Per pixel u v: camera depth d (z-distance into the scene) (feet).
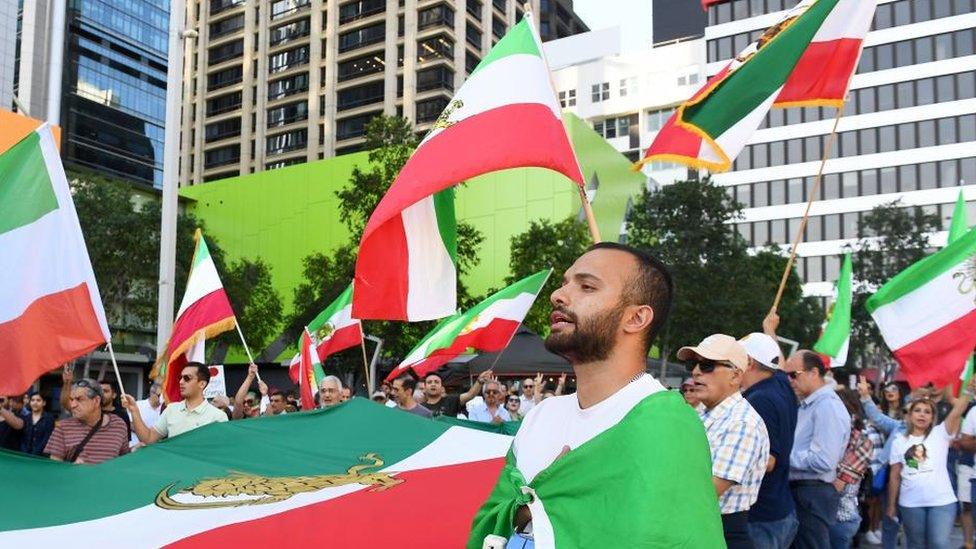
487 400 39.83
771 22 206.28
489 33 247.91
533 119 17.29
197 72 271.90
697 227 102.78
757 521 15.57
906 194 191.83
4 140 45.55
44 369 20.51
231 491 16.01
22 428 33.14
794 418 16.37
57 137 47.91
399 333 100.53
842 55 22.06
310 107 245.65
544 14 299.38
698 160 21.11
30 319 20.56
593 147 149.79
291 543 13.37
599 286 7.66
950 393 34.01
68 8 197.77
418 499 15.72
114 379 154.71
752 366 16.84
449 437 20.44
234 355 157.89
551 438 8.04
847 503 25.88
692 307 99.66
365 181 93.45
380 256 18.47
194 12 275.59
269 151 252.83
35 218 21.15
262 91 255.09
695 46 223.30
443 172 16.80
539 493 7.14
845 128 200.54
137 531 13.73
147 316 117.08
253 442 19.43
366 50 237.25
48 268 20.99
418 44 233.14
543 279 34.91
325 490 16.24
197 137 267.80
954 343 27.14
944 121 190.29
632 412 6.81
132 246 109.09
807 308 140.97
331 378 32.50
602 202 151.33
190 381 24.68
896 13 196.95
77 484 15.81
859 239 148.05
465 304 104.12
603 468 6.65
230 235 177.68
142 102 215.92
